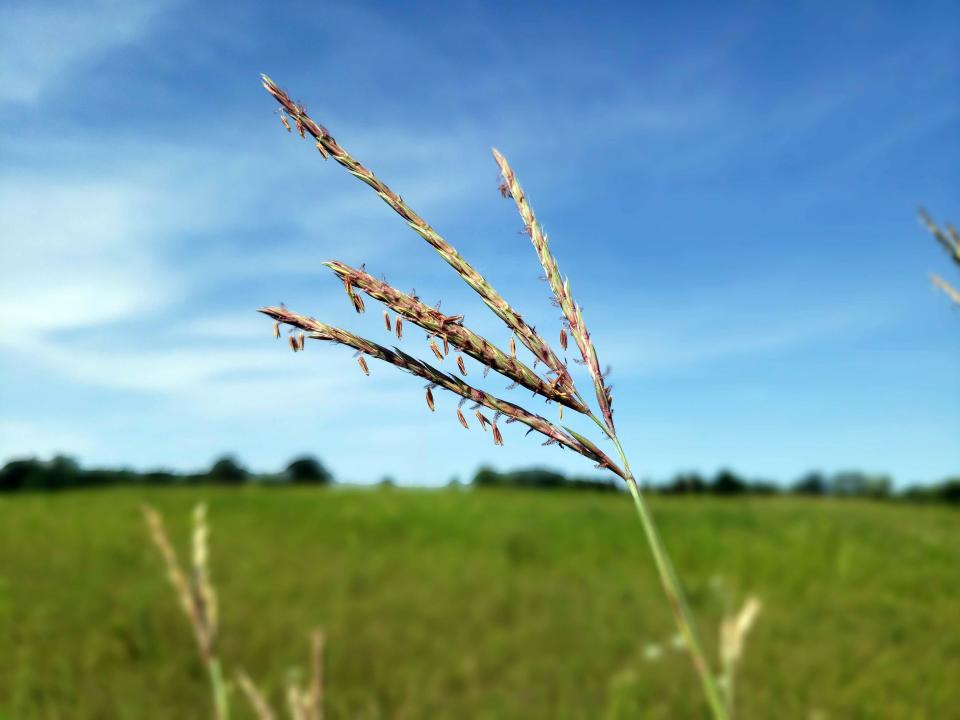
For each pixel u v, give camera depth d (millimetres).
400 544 10898
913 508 14859
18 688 4875
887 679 5426
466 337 1210
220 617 6449
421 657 5734
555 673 5391
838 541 10992
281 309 1203
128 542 9914
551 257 1268
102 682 5137
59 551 9250
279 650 5727
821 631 6637
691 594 7961
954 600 7984
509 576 8898
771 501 14742
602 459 1225
